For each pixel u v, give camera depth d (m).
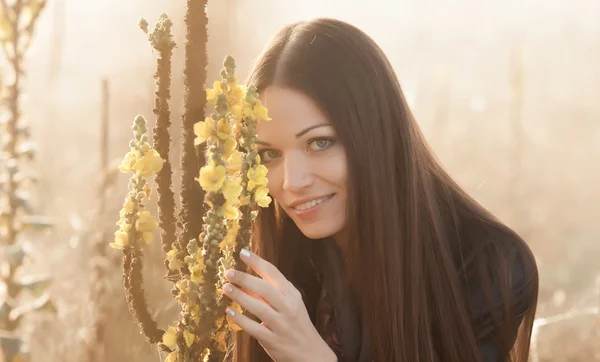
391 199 2.02
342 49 1.96
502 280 2.14
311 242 2.34
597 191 7.37
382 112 2.00
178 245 1.45
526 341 2.34
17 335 2.49
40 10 2.38
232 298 1.57
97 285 3.07
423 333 2.09
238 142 1.48
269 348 1.68
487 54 9.80
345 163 1.94
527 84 10.16
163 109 1.45
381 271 2.04
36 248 4.07
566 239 6.21
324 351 1.72
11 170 2.47
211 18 2.58
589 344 3.93
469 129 7.63
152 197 3.31
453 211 2.25
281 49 1.93
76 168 5.60
